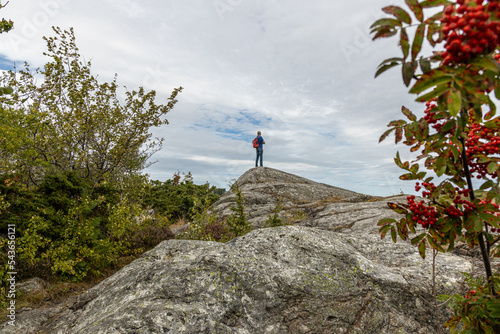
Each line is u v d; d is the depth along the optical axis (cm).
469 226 175
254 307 319
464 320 200
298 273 355
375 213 869
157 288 347
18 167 786
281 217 1091
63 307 493
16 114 701
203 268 364
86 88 1180
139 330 268
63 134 1040
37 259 607
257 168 1831
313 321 305
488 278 189
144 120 1227
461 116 151
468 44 115
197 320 291
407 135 187
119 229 762
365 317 308
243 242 425
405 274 368
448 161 182
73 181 752
